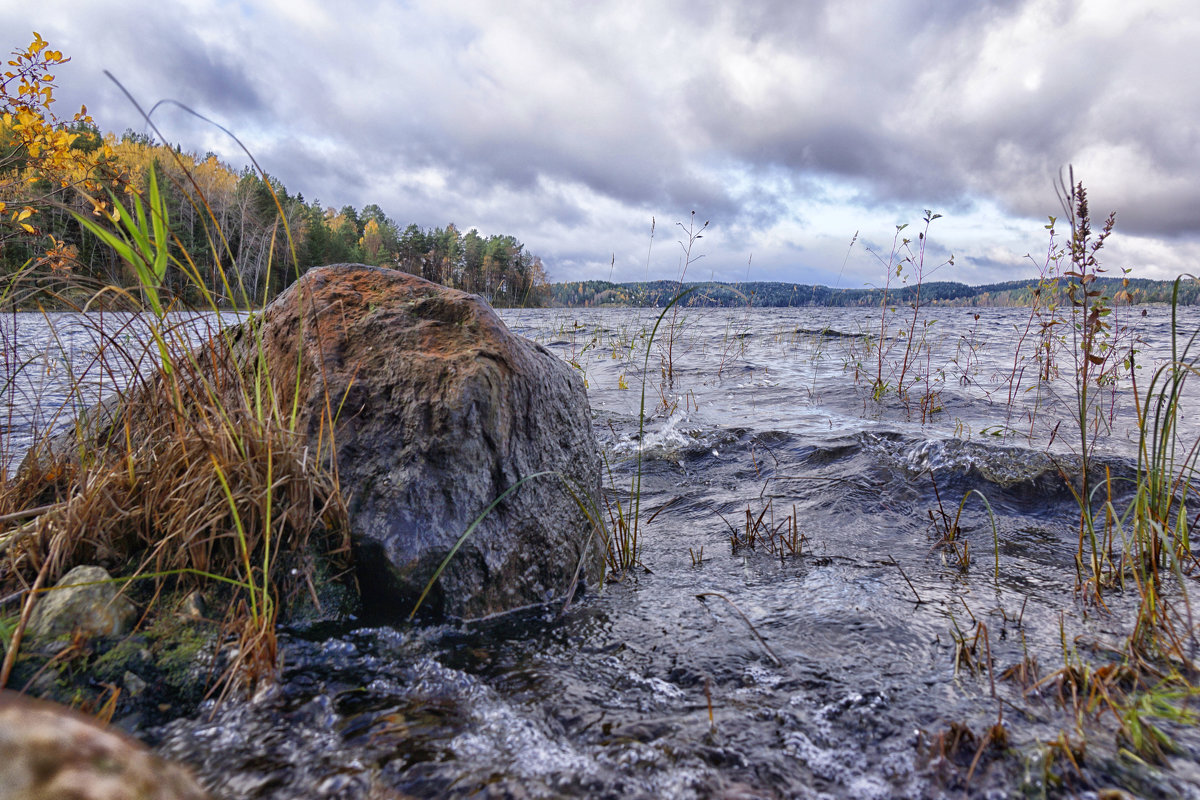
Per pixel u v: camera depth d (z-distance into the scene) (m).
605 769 1.46
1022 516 3.51
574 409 2.96
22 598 1.84
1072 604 2.44
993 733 1.56
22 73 3.66
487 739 1.57
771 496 3.96
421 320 2.64
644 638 2.17
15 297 2.29
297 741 1.52
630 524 3.54
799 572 2.83
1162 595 2.36
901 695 1.80
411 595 2.16
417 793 1.35
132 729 1.53
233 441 2.00
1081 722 1.64
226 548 2.03
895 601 2.49
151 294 1.83
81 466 2.33
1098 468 3.88
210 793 1.32
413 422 2.33
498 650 2.04
